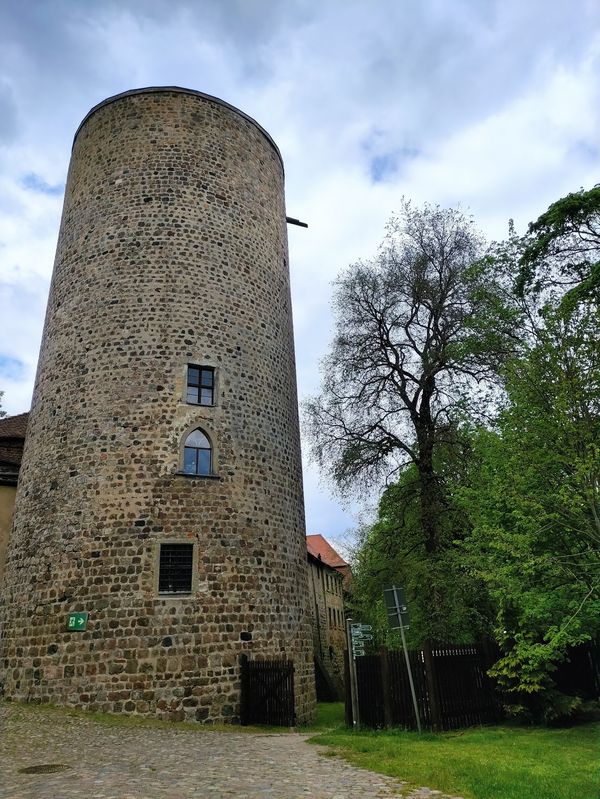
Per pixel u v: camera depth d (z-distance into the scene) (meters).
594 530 10.69
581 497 10.66
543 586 11.30
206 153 18.94
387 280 21.30
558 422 11.30
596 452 10.30
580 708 11.54
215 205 18.50
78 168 19.61
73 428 15.79
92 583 14.03
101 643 13.48
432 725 11.16
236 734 11.80
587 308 12.20
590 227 15.69
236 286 18.03
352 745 9.49
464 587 16.27
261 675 13.82
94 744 9.84
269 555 15.76
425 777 7.09
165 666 13.40
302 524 17.89
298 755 8.83
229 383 16.73
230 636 14.26
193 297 17.06
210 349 16.77
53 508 15.18
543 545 11.45
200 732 11.94
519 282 16.72
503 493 12.07
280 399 18.23
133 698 13.04
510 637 11.69
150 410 15.59
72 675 13.38
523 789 6.45
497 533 12.02
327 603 42.09
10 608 15.04
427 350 20.47
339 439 21.03
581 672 12.66
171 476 15.06
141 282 16.95
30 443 16.83
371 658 12.11
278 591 15.63
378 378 21.16
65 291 17.81
